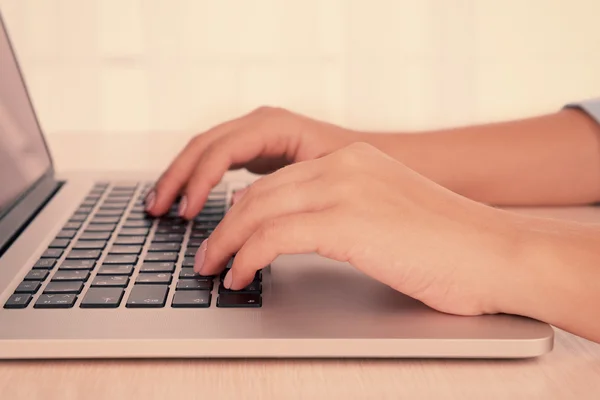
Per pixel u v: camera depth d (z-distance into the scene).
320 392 0.30
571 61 1.11
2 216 0.51
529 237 0.37
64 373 0.32
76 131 1.07
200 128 1.09
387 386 0.31
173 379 0.31
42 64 1.05
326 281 0.40
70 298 0.37
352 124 1.11
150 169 0.83
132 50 1.06
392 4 1.07
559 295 0.35
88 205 0.59
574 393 0.31
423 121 1.12
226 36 1.07
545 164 0.64
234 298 0.37
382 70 1.10
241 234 0.40
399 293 0.39
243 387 0.31
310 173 0.40
